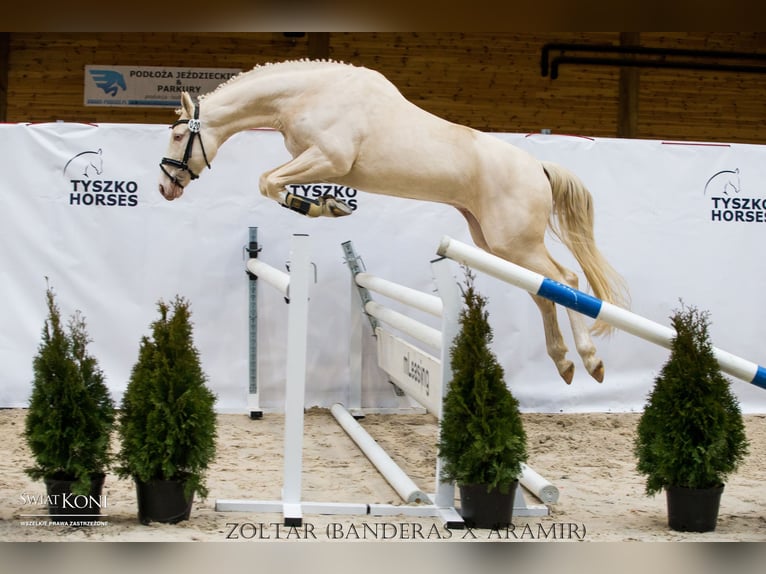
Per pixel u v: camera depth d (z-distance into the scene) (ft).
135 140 19.16
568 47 32.53
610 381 20.30
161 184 15.93
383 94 15.96
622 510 12.23
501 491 10.78
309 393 19.88
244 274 19.44
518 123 32.65
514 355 19.99
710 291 20.40
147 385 10.46
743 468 15.33
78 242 19.02
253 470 13.97
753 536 10.73
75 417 10.23
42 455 10.14
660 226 20.27
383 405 20.21
